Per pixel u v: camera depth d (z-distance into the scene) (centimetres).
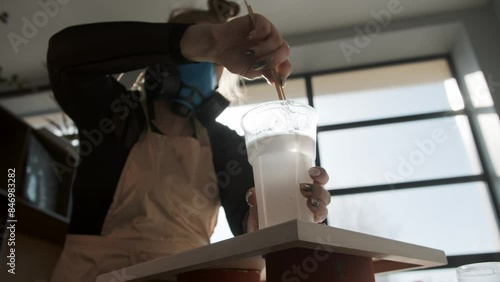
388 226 245
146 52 72
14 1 233
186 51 71
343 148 273
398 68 300
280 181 57
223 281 60
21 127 187
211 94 110
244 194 94
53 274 80
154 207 86
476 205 244
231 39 65
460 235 238
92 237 81
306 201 56
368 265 53
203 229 93
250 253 42
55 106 293
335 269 49
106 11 247
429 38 286
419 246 57
